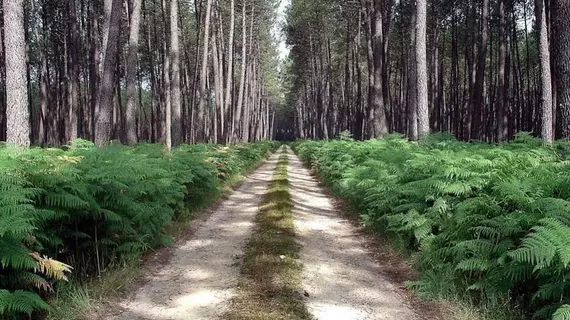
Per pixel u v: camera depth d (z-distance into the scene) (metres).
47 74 36.66
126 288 5.86
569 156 7.90
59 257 5.94
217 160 16.06
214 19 32.28
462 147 11.05
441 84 39.44
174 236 8.84
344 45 44.88
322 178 18.64
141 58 41.31
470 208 5.74
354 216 10.80
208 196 12.70
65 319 4.71
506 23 31.45
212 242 8.47
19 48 9.41
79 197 5.75
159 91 41.50
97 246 6.20
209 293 5.72
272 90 83.88
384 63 28.03
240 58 48.78
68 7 30.41
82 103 40.47
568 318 3.72
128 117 15.77
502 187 5.42
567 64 9.80
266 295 5.48
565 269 4.18
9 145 7.21
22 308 4.00
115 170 6.43
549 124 13.88
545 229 4.12
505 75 31.08
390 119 35.97
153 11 32.53
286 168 25.06
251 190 16.09
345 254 7.75
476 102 24.84
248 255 7.25
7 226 4.00
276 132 143.62
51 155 6.99
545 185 5.41
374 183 9.47
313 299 5.52
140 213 6.84
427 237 6.53
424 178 7.88
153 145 11.91
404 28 35.97
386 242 8.09
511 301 4.97
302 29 48.66
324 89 53.38
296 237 8.55
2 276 4.36
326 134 48.62
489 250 5.12
